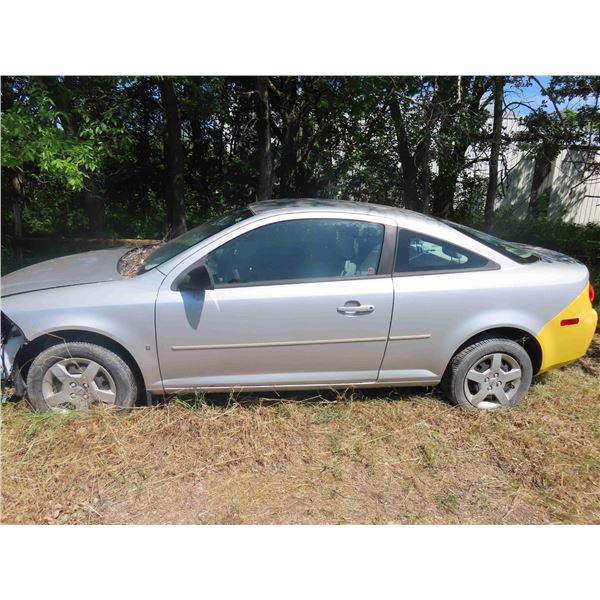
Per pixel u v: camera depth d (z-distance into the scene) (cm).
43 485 249
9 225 866
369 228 299
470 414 320
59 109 480
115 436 280
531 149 817
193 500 246
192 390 301
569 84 749
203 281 277
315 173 1102
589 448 294
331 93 893
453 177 875
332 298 288
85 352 287
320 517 237
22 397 305
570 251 943
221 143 1220
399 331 300
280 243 292
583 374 396
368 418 315
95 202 929
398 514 241
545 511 246
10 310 278
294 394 338
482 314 304
